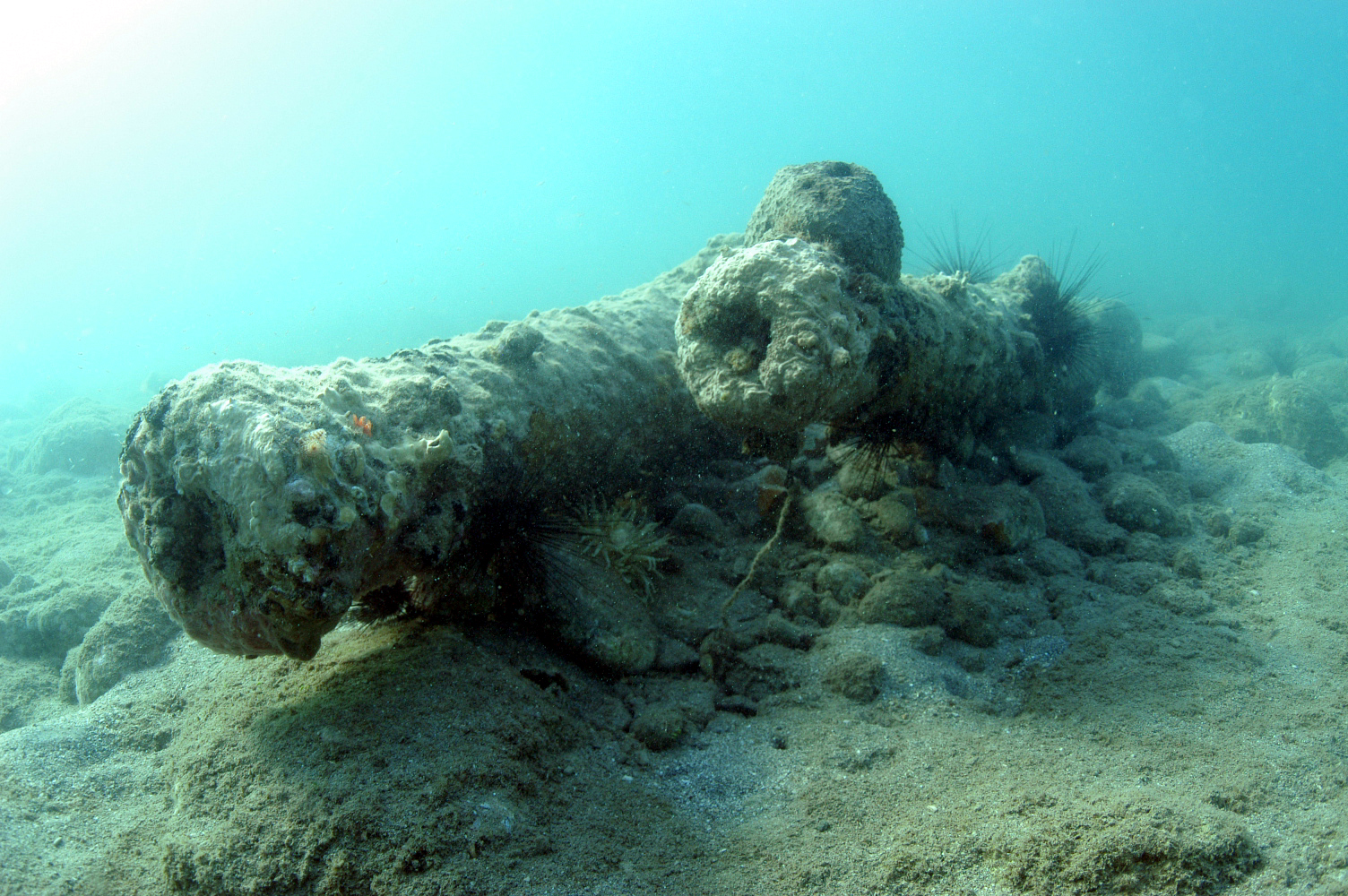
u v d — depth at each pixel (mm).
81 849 2998
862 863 2619
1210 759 3184
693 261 7531
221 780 2941
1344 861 2480
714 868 2650
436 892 2404
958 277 5859
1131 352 11648
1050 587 5078
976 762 3229
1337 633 4227
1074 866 2445
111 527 9078
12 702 5086
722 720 3795
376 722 3014
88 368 44594
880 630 4398
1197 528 5957
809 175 4918
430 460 3371
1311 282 37531
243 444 2854
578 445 4703
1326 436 8984
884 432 5375
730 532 5566
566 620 4047
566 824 2838
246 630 2980
